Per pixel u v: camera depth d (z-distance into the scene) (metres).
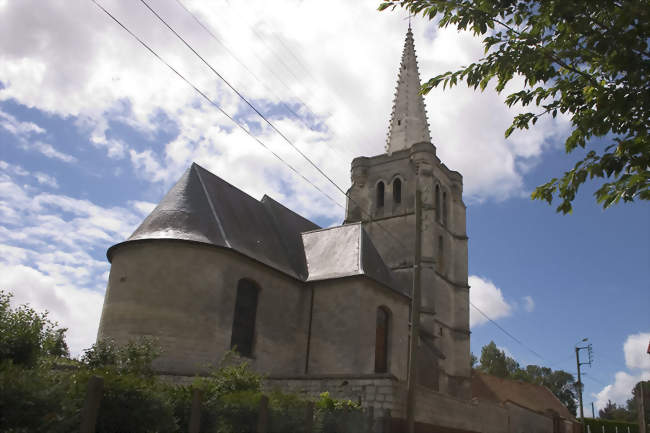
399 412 20.19
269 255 29.94
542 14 10.02
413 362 19.22
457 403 26.27
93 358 18.31
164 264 25.00
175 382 22.56
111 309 25.02
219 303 25.33
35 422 8.43
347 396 20.48
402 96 54.72
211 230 26.84
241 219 30.44
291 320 29.38
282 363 28.12
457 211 51.53
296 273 31.11
